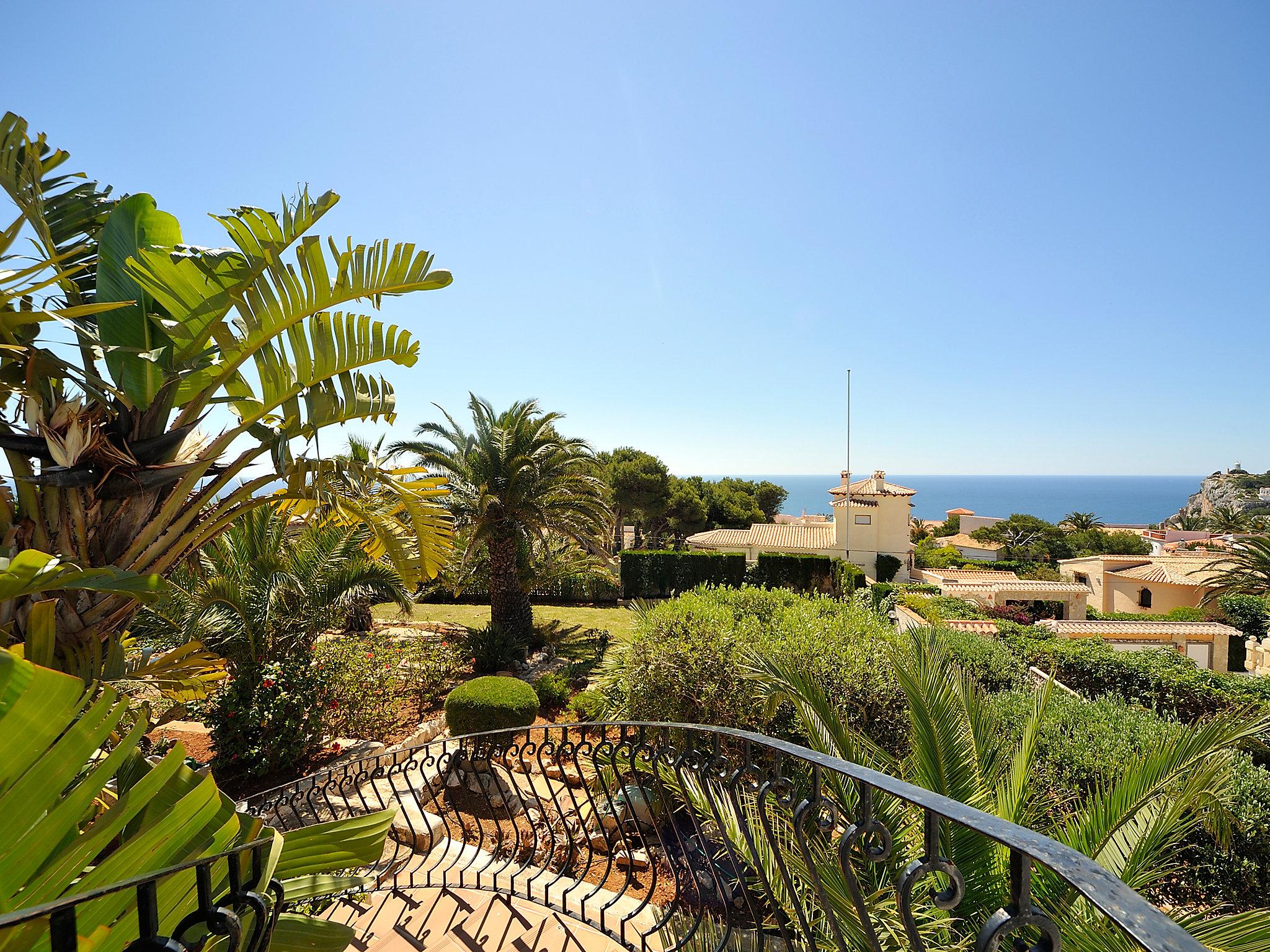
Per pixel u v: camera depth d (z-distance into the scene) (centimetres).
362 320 404
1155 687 1091
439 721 1038
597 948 335
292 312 380
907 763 423
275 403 397
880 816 371
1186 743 367
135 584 297
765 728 686
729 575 2708
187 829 168
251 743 762
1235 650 1831
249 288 366
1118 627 1822
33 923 137
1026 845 104
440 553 549
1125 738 606
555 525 1673
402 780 736
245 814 198
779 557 2709
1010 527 5456
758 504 4641
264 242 357
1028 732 423
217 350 377
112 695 168
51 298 399
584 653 1647
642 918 371
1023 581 2642
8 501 337
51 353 329
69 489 337
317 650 960
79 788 156
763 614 930
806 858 178
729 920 290
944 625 1129
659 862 494
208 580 780
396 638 1492
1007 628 1442
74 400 335
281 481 421
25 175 362
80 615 343
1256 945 274
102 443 334
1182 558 2869
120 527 356
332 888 220
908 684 432
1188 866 519
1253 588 2211
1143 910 84
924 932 304
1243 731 355
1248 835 504
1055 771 584
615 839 551
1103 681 1136
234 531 863
